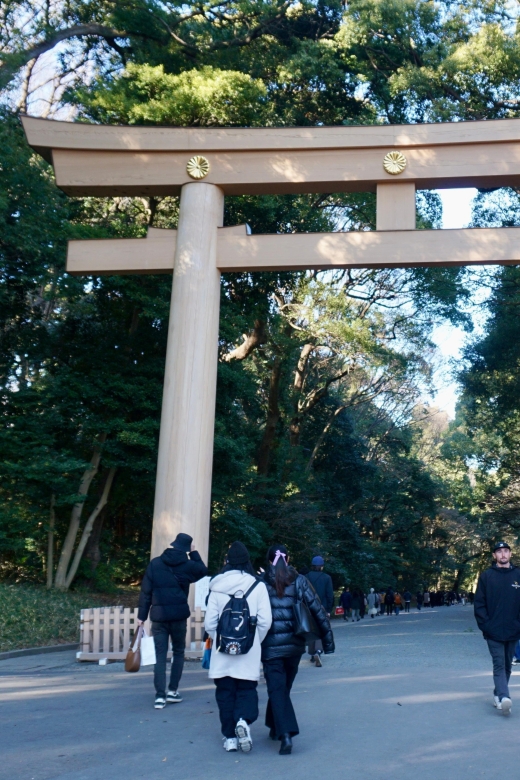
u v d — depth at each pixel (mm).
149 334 20703
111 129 13727
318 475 37500
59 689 8766
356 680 9305
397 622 28391
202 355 12922
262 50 25016
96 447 19938
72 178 13805
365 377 37500
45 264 19875
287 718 5734
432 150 13273
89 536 21922
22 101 24625
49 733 6395
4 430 18328
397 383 37438
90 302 21984
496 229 12992
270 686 5848
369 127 13328
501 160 13070
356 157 13375
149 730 6504
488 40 22500
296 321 28344
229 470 22422
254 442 32531
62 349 20797
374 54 25578
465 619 30234
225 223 21906
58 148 13828
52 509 19609
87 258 13727
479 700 7723
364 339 24500
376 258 13062
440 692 8258
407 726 6516
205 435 12773
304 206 23000
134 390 19156
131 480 21766
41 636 14266
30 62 24562
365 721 6746
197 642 11641
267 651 5895
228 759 5539
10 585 18453
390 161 13250
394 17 23125
